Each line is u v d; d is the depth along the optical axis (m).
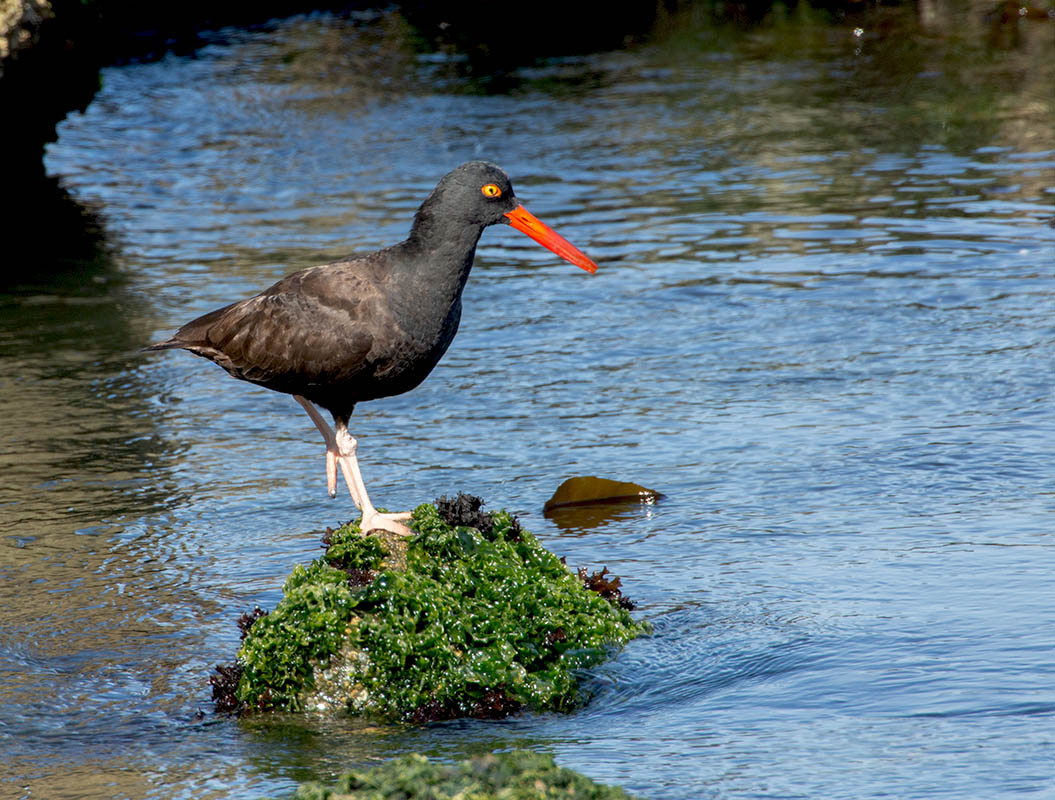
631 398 15.83
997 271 20.12
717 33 42.88
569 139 30.39
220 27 47.00
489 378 16.73
